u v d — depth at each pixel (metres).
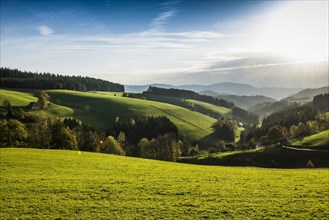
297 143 141.38
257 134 190.12
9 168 42.09
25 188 30.77
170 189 31.27
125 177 38.00
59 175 38.31
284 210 24.36
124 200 27.12
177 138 168.88
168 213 23.66
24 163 46.00
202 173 43.03
